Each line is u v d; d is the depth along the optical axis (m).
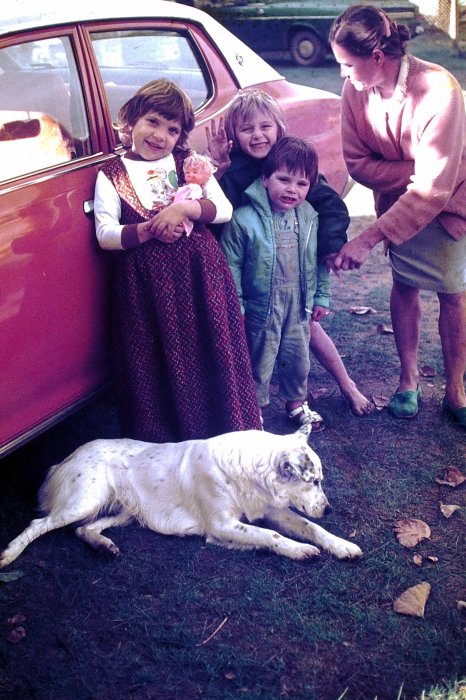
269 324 3.93
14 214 3.17
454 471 3.83
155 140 3.46
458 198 3.83
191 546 3.37
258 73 4.75
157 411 3.70
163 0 4.42
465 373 4.61
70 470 3.48
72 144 3.50
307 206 3.93
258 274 3.84
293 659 2.81
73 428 4.22
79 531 3.38
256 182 3.84
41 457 3.99
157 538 3.43
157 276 3.50
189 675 2.75
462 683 2.70
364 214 7.56
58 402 3.57
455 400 4.24
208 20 4.57
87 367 3.69
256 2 14.57
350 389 4.38
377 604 3.06
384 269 6.45
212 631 2.93
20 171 3.25
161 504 3.45
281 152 3.69
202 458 3.38
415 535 3.42
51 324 3.40
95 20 3.71
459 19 14.94
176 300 3.55
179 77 4.24
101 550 3.29
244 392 3.76
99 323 3.67
